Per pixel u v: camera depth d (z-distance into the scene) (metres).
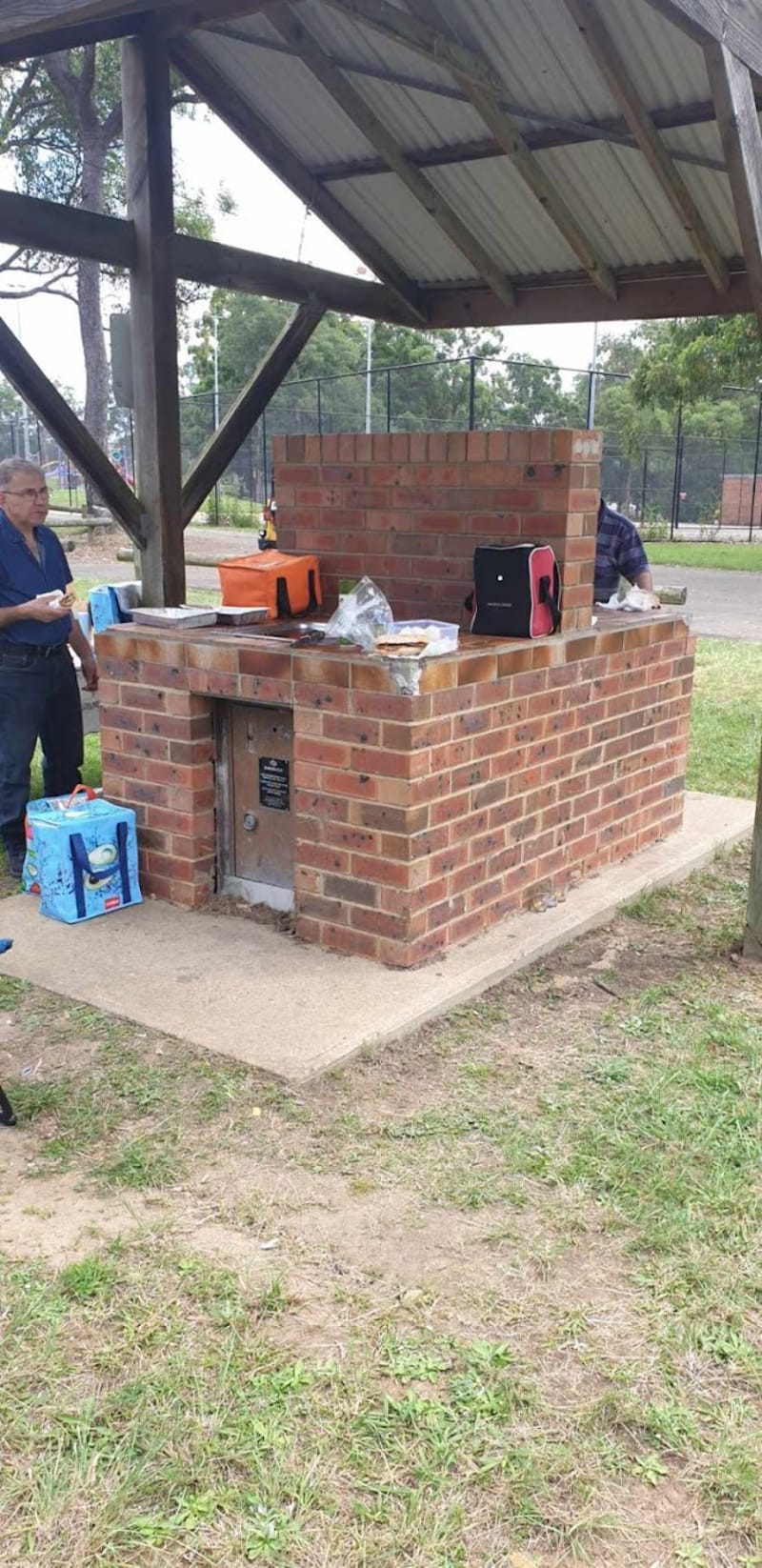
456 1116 3.19
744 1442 2.08
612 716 4.99
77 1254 2.58
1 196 4.76
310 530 5.27
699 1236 2.67
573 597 4.67
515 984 4.09
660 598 7.72
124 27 5.06
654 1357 2.29
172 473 5.70
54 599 4.81
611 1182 2.87
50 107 25.56
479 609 4.50
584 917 4.57
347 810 4.05
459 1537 1.88
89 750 7.70
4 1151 3.01
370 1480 1.98
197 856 4.60
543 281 6.77
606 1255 2.61
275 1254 2.59
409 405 31.53
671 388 26.42
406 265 6.96
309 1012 3.71
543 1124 3.15
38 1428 2.09
